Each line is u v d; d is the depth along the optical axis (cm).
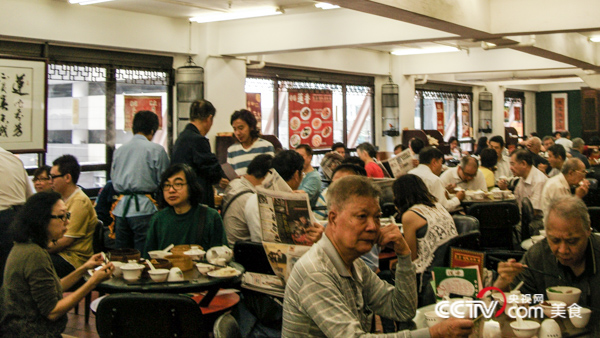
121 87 792
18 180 409
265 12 739
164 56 830
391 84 1227
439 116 1501
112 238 515
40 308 273
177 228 349
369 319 209
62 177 414
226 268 298
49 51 706
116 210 469
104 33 736
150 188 468
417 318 231
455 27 641
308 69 1074
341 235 186
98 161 775
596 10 638
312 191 473
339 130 1170
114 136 788
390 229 204
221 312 311
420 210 362
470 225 419
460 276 224
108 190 530
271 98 1025
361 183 187
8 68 581
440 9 593
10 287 274
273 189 290
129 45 763
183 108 833
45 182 475
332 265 188
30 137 600
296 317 186
